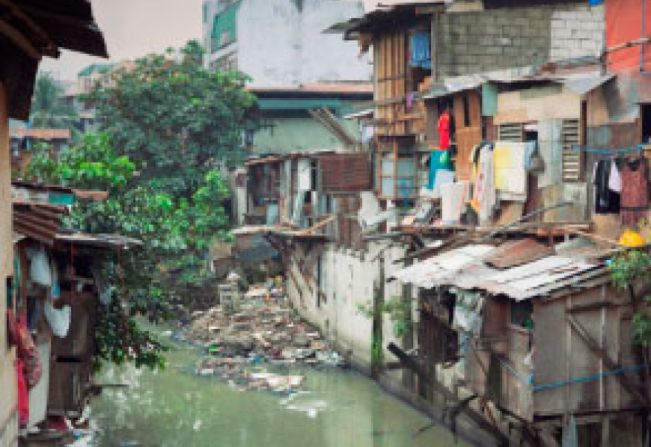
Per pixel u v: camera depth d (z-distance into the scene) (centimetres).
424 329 1864
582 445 1530
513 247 1688
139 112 3922
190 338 3095
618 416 1457
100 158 2167
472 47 2480
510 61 2498
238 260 3756
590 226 1603
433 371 2091
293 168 3512
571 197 1653
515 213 1795
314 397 2342
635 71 1502
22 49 802
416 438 1955
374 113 2859
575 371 1440
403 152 2588
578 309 1438
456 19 2464
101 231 1912
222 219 3597
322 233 2983
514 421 1655
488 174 1855
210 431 2028
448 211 2033
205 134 4047
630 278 1371
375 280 2453
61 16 684
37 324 1332
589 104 1611
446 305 1756
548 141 1694
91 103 4156
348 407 2236
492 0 2475
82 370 1489
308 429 2041
